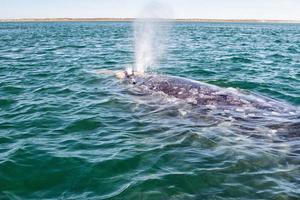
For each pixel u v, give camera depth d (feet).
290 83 60.13
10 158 29.22
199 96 41.60
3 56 99.30
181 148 30.40
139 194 23.31
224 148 30.12
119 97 46.29
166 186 24.14
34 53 107.76
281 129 33.45
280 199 22.59
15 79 62.44
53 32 270.87
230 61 88.84
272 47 136.46
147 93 45.78
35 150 30.78
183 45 140.36
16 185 25.26
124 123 37.29
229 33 265.13
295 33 286.66
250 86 56.80
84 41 165.58
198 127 34.94
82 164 27.89
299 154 28.71
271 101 41.16
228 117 36.55
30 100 47.50
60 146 31.71
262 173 25.81
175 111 39.45
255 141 31.45
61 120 38.91
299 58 98.27
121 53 106.42
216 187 23.98
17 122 38.70
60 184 25.21
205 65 80.23
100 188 24.36
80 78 61.31
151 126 35.99
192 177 25.29
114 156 29.09
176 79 46.62
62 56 98.84
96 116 39.60
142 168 26.99
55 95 49.93
